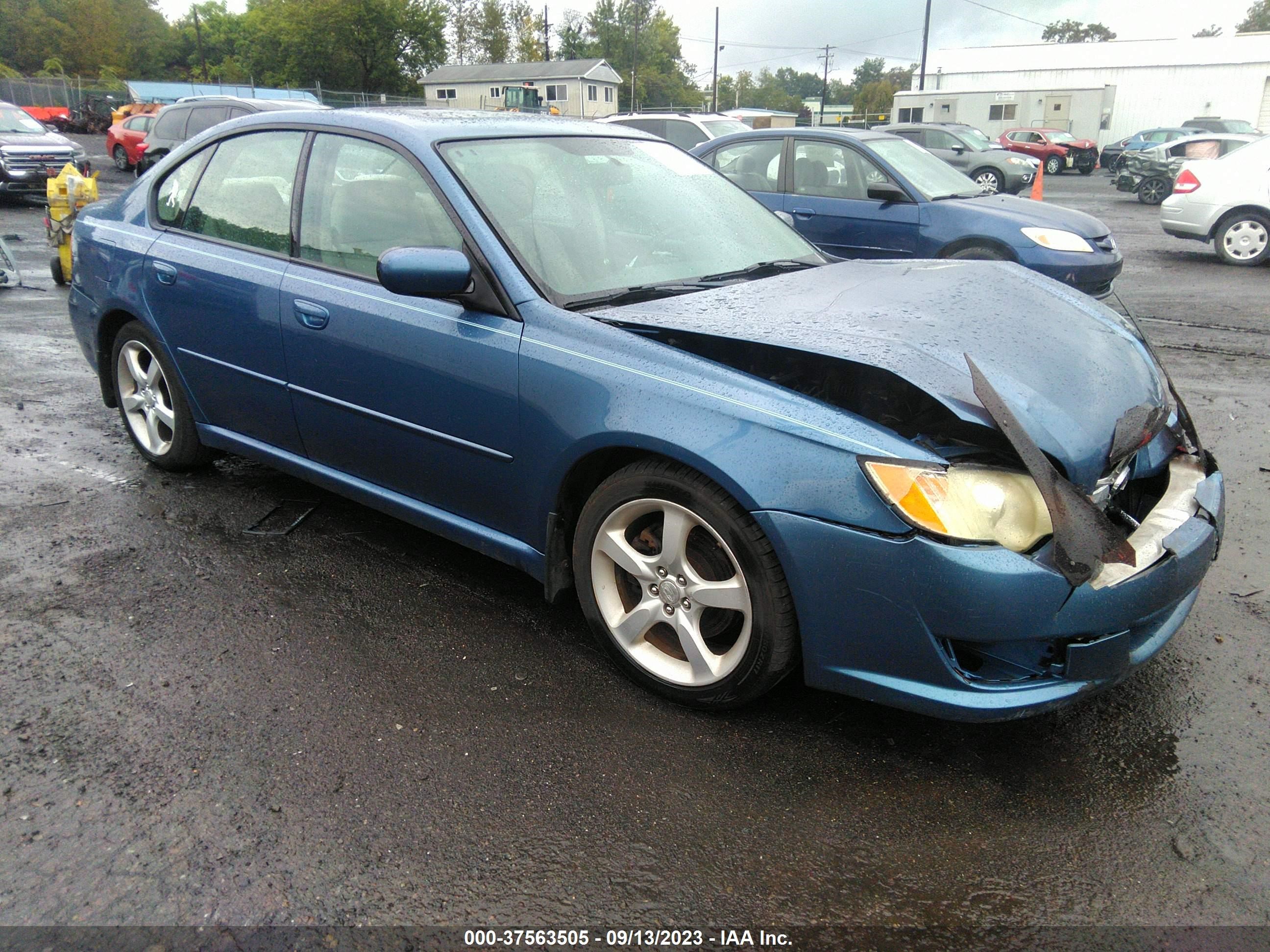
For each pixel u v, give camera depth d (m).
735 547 2.36
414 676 2.73
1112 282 7.77
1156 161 19.81
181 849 2.05
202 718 2.51
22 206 16.20
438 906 1.93
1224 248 11.27
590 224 3.08
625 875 2.02
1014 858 2.08
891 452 2.16
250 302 3.39
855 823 2.18
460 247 2.86
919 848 2.11
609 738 2.46
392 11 58.62
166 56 88.56
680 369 2.45
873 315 2.66
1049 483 2.12
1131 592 2.19
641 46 91.88
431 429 2.95
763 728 2.52
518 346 2.68
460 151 3.06
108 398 4.36
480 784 2.28
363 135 3.20
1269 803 2.25
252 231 3.50
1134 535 2.37
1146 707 2.63
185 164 3.87
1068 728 2.54
